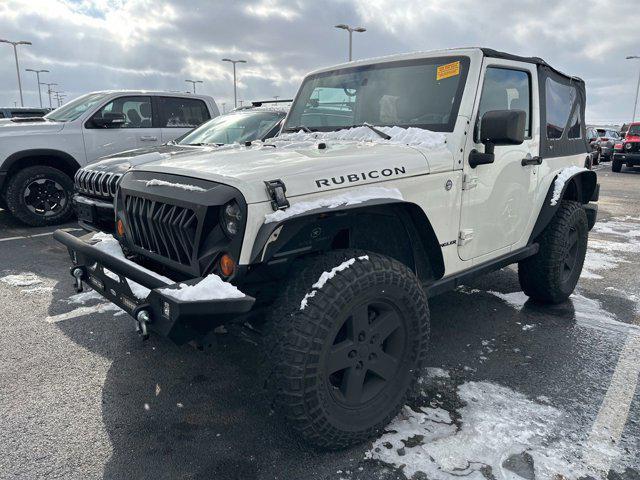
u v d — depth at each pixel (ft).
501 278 16.31
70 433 8.09
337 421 7.20
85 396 9.20
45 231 22.59
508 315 13.12
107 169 15.43
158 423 8.38
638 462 7.36
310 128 11.86
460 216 9.45
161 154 15.88
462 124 9.30
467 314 13.17
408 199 8.27
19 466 7.32
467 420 8.34
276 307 6.93
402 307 7.69
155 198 7.67
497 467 7.20
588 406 8.84
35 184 23.21
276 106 21.52
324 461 7.38
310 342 6.64
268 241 6.62
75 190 17.38
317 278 6.91
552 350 11.08
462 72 9.73
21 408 8.80
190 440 7.92
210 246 6.88
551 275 12.86
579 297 14.62
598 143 76.74
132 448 7.73
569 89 13.74
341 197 7.23
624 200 36.01
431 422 8.29
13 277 16.05
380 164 8.03
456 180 9.18
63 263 17.66
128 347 11.17
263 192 6.65
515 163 10.80
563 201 13.35
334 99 11.66
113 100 24.71
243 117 20.81
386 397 7.84
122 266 7.68
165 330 6.31
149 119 25.72
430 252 9.10
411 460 7.35
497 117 8.63
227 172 7.17
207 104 27.61
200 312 6.10
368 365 7.54
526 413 8.58
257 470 7.22
